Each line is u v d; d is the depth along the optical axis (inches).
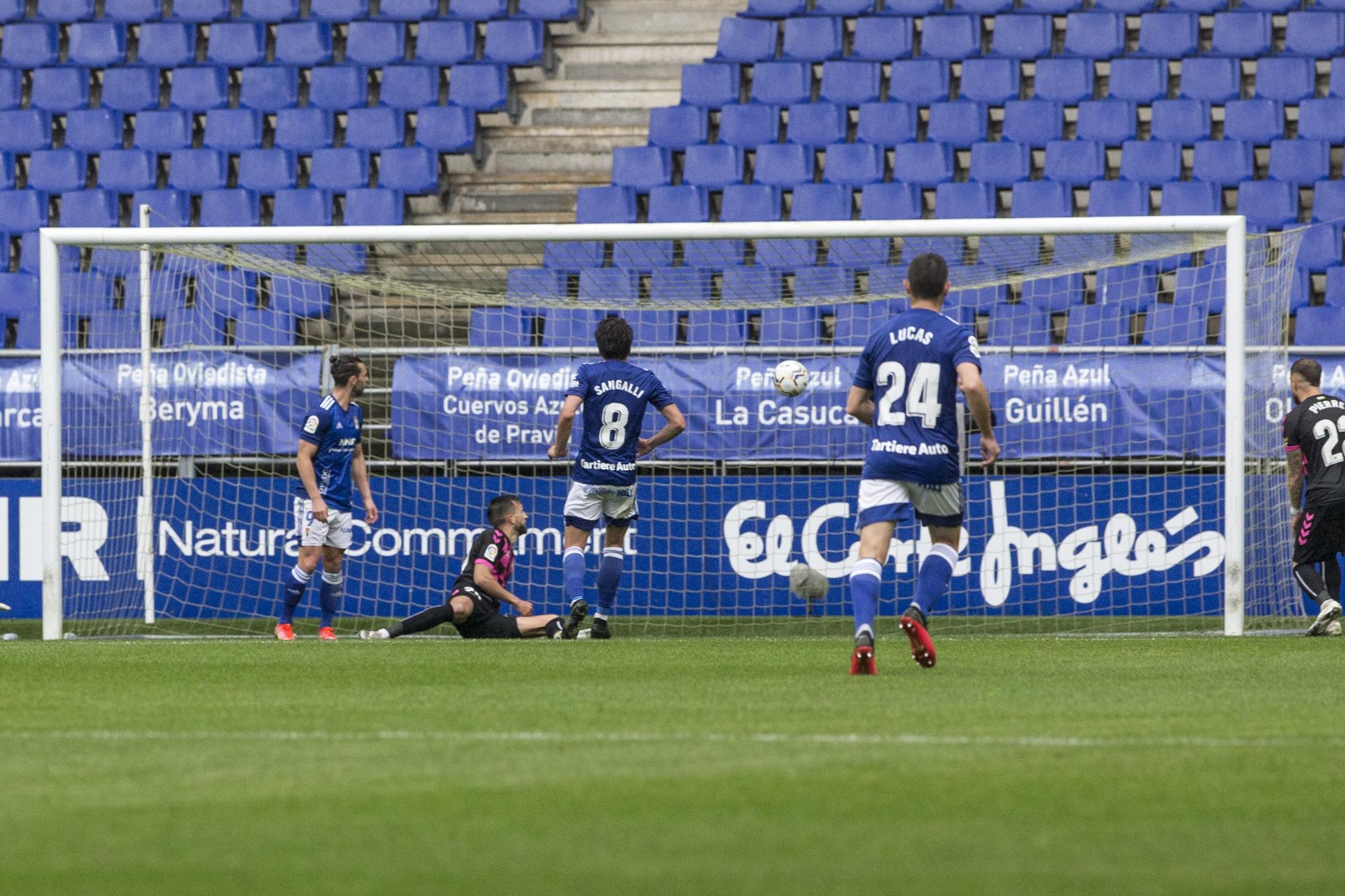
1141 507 1537.9
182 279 1771.7
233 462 1628.9
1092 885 377.7
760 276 1844.2
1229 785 510.3
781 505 1593.3
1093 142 2244.1
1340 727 653.9
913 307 928.3
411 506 1626.5
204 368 1636.3
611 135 2438.5
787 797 490.3
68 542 1612.9
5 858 409.7
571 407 1306.6
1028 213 2191.2
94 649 1192.2
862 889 373.7
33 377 1649.9
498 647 1190.3
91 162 2413.9
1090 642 1214.9
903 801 483.2
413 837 433.4
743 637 1381.6
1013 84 2348.7
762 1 2527.1
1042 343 1956.2
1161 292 2001.7
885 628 1488.7
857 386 928.9
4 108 2493.8
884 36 2443.4
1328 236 2100.1
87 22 2556.6
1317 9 2389.3
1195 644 1182.3
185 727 674.2
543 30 2487.7
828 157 2277.3
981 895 367.2
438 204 2367.1
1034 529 1553.9
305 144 2389.3
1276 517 1523.1
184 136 2404.0
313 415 1373.0
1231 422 1327.5
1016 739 620.4
